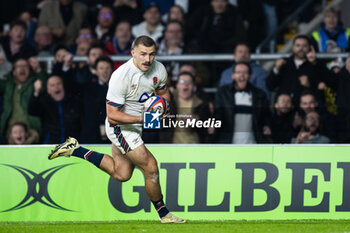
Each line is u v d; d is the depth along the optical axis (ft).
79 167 50.55
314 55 66.28
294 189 50.11
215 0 76.38
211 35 76.54
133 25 78.84
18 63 66.23
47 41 76.84
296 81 65.46
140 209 50.01
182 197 50.26
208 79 72.95
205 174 50.39
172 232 42.73
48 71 73.67
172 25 74.64
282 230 43.88
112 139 42.14
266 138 60.08
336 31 74.02
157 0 81.51
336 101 62.90
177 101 60.90
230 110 61.41
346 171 50.14
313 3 82.74
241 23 77.41
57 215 50.11
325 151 50.31
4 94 66.08
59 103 63.21
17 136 63.36
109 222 48.85
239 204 50.11
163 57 72.08
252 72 68.13
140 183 50.21
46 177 50.39
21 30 74.79
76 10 78.84
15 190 50.31
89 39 74.74
